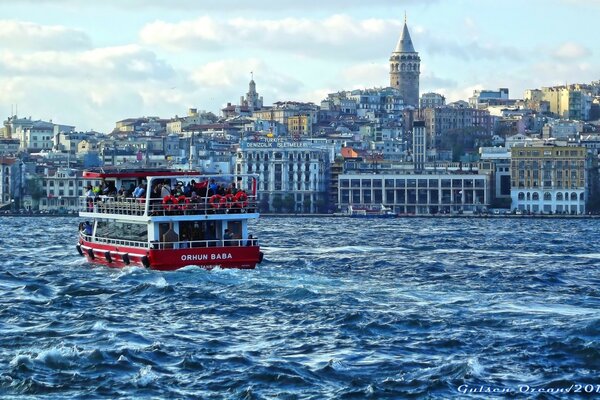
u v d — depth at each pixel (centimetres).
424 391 13512
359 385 13762
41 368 14300
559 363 14788
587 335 16312
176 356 15038
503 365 14650
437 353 15300
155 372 14212
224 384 13775
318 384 13838
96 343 15688
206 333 16538
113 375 14075
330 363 14588
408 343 15850
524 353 15175
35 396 13325
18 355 14688
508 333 16475
